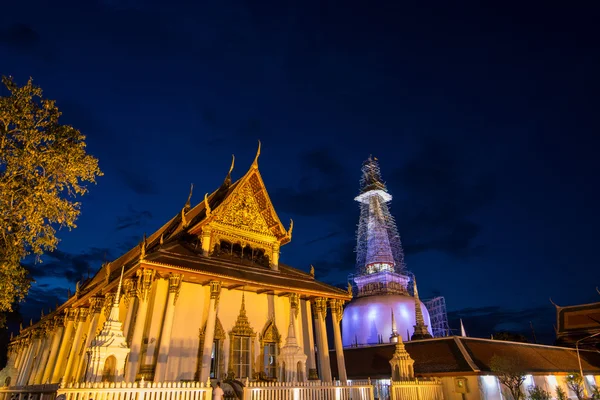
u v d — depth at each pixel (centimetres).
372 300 9694
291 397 2053
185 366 2462
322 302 3203
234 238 3064
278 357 2588
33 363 4350
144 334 2372
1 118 1742
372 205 11219
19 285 1903
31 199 1770
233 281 2628
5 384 3444
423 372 3400
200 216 3228
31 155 1772
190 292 2673
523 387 3453
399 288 10238
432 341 3909
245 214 3195
